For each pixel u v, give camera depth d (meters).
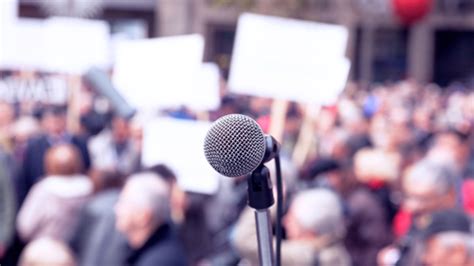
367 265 5.32
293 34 6.28
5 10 9.93
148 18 26.72
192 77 7.29
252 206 2.27
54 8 16.33
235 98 11.84
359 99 19.95
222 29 28.08
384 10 24.58
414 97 21.88
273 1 25.36
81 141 8.45
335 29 6.27
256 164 2.17
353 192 5.73
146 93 7.37
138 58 7.40
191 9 27.47
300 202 4.23
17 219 6.89
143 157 6.24
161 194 4.49
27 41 9.89
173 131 6.16
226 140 2.14
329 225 4.20
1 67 9.99
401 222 5.46
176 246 4.52
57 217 6.02
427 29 33.50
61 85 10.40
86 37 9.80
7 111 8.40
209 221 6.01
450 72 35.22
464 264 3.95
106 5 25.92
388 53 32.91
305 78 6.27
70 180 6.10
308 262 4.12
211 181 6.02
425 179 4.54
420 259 4.14
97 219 4.91
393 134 7.74
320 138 9.67
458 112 18.66
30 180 7.98
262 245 2.26
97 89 6.34
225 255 5.17
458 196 5.84
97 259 4.69
